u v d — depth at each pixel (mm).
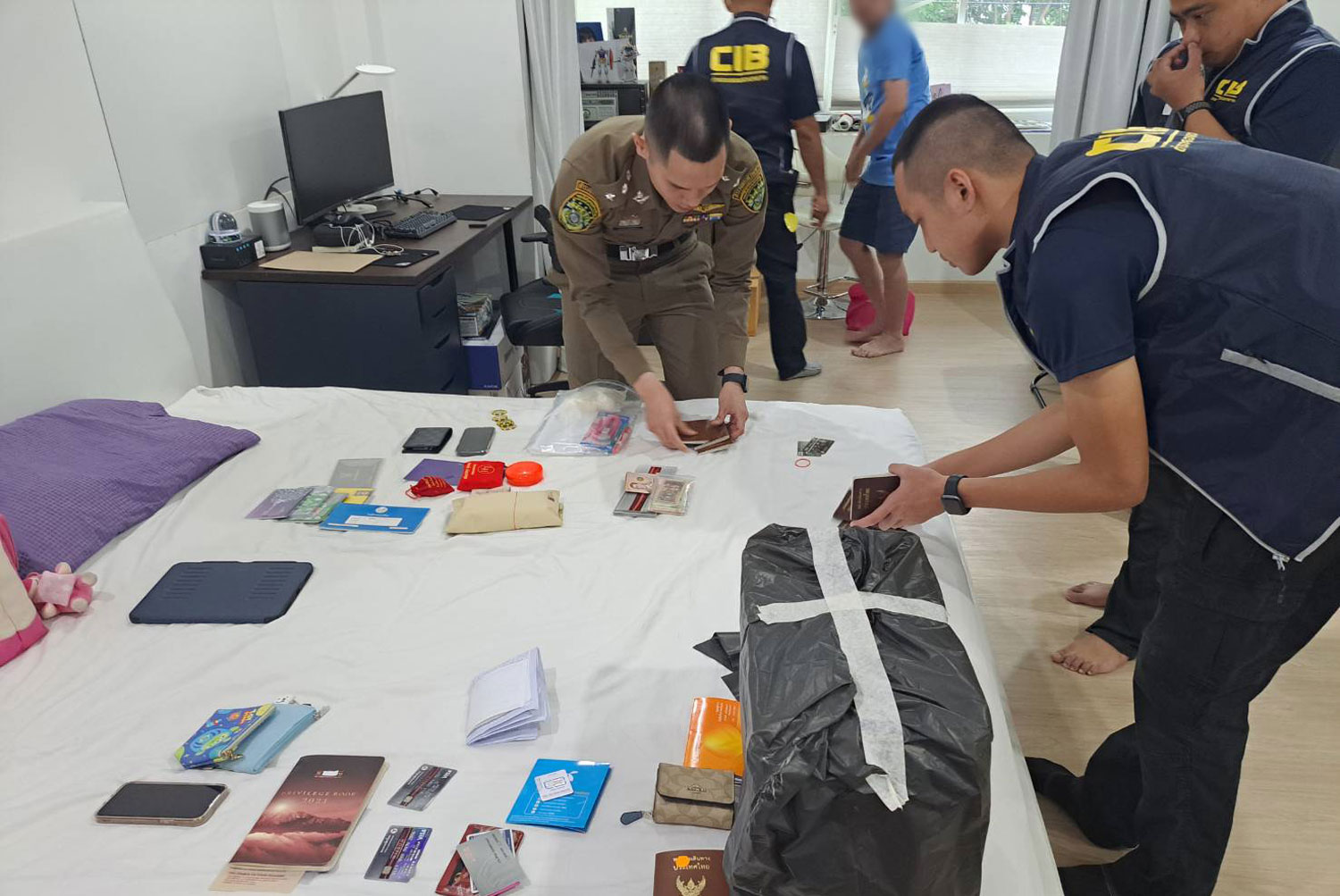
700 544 1655
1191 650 1220
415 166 3912
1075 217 1041
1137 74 3908
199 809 1143
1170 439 1133
